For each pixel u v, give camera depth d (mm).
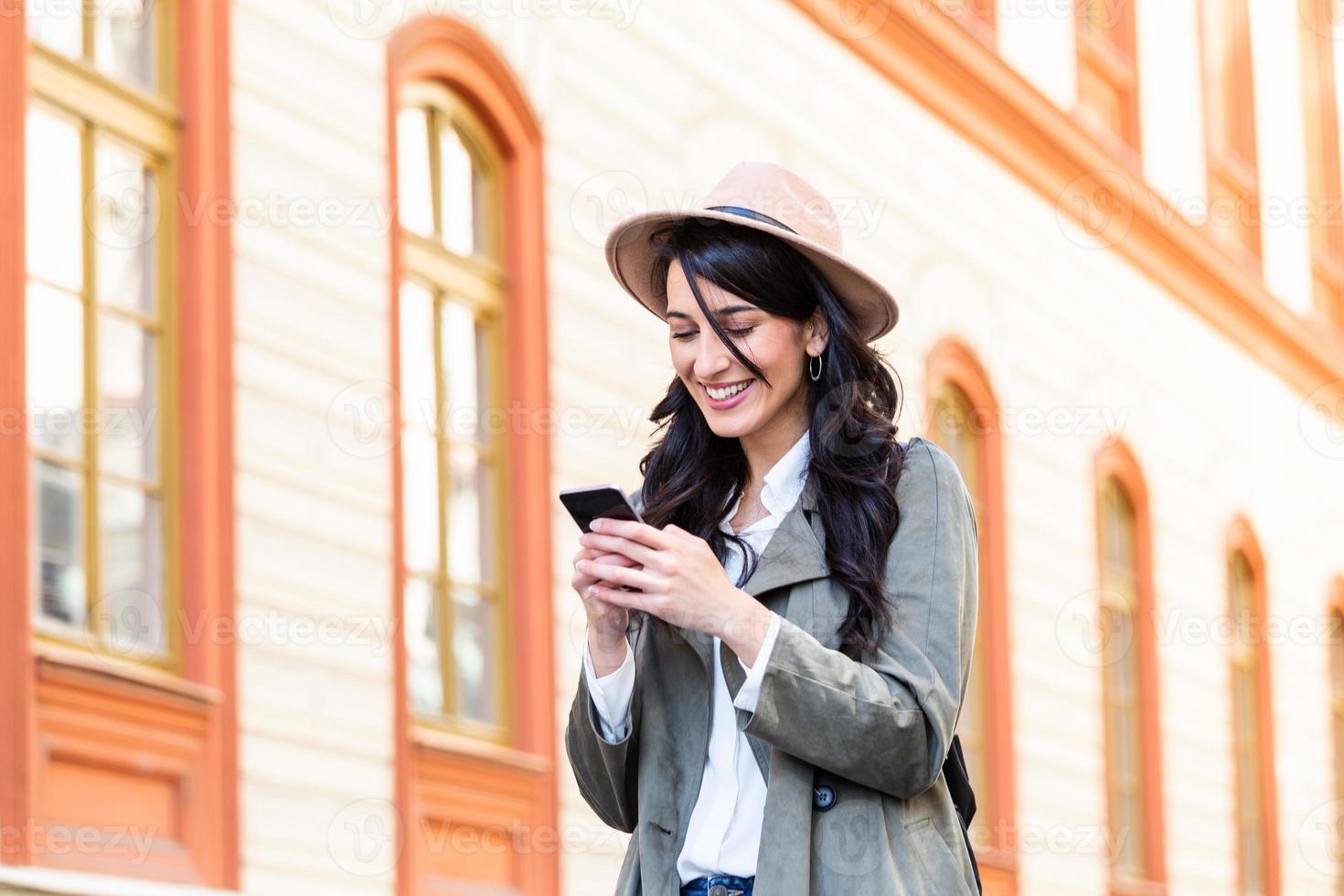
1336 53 23312
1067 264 16734
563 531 10820
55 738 7570
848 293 3625
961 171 15227
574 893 10453
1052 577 15906
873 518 3490
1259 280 20078
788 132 13172
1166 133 18906
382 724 9367
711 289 3580
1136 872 16953
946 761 3553
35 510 7750
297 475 9070
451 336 10383
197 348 8594
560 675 10648
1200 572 18562
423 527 10047
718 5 12625
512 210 10844
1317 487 21562
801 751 3299
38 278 7859
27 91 7770
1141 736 17234
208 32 8859
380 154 9812
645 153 11844
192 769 8266
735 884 3430
